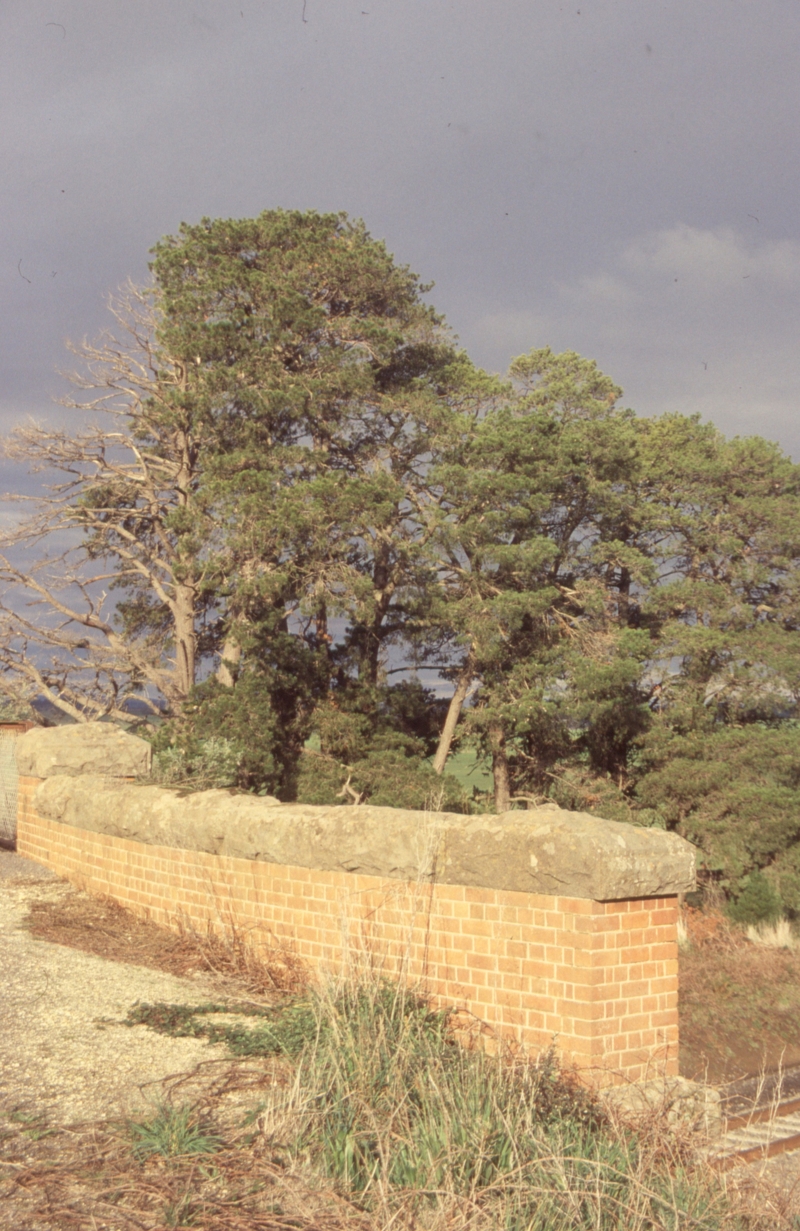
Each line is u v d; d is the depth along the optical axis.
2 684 29.23
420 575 24.84
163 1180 3.99
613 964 5.95
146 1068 5.35
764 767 22.06
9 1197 3.81
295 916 7.54
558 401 26.33
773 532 24.28
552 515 25.83
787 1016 12.42
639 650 23.20
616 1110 5.18
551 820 6.19
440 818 6.79
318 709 24.00
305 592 24.05
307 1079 4.83
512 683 23.64
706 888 20.84
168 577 31.64
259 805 8.25
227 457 23.70
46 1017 6.11
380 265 26.33
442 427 25.33
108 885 9.85
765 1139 6.38
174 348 24.88
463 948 6.45
